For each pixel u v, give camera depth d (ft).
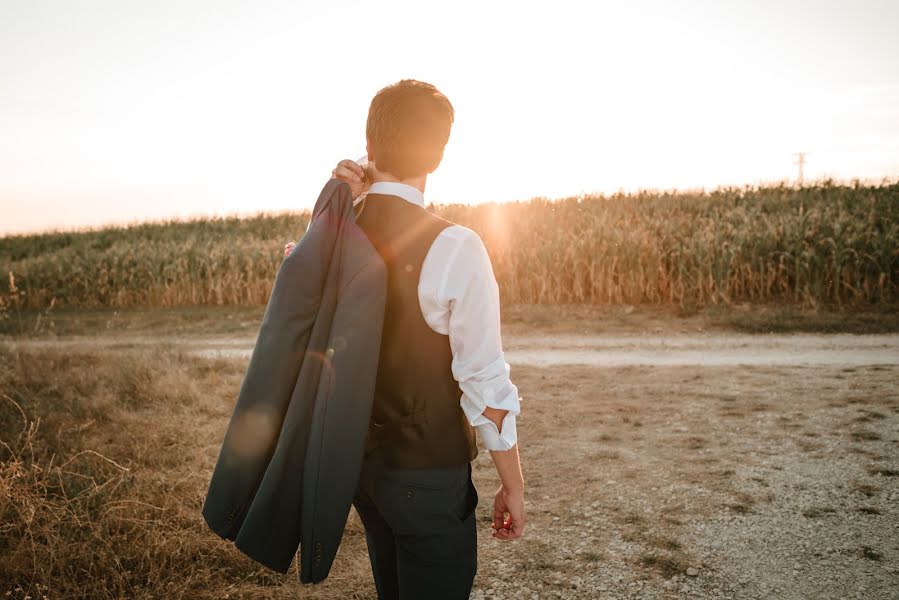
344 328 4.01
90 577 8.11
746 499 10.89
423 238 4.19
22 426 15.03
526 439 14.82
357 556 9.41
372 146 4.39
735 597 8.00
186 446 14.33
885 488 11.04
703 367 22.31
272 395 4.10
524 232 44.60
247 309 44.98
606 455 13.47
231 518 4.18
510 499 4.33
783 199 55.36
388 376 4.20
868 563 8.68
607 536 9.79
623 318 33.96
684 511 10.54
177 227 85.71
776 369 21.31
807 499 10.77
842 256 34.06
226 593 8.19
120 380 20.10
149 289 49.24
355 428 4.00
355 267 4.10
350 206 4.34
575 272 38.14
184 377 20.44
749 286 36.70
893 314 31.50
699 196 61.93
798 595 8.00
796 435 14.16
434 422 4.23
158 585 8.09
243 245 53.11
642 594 8.16
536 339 30.58
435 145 4.35
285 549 4.11
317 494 3.95
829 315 31.65
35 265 54.95
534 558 9.21
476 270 4.05
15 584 8.03
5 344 27.94
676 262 37.14
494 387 4.06
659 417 16.17
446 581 4.41
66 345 31.50
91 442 14.29
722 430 14.82
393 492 4.27
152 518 9.93
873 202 47.96
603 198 63.98
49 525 8.80
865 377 19.39
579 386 20.12
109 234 85.35
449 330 4.11
